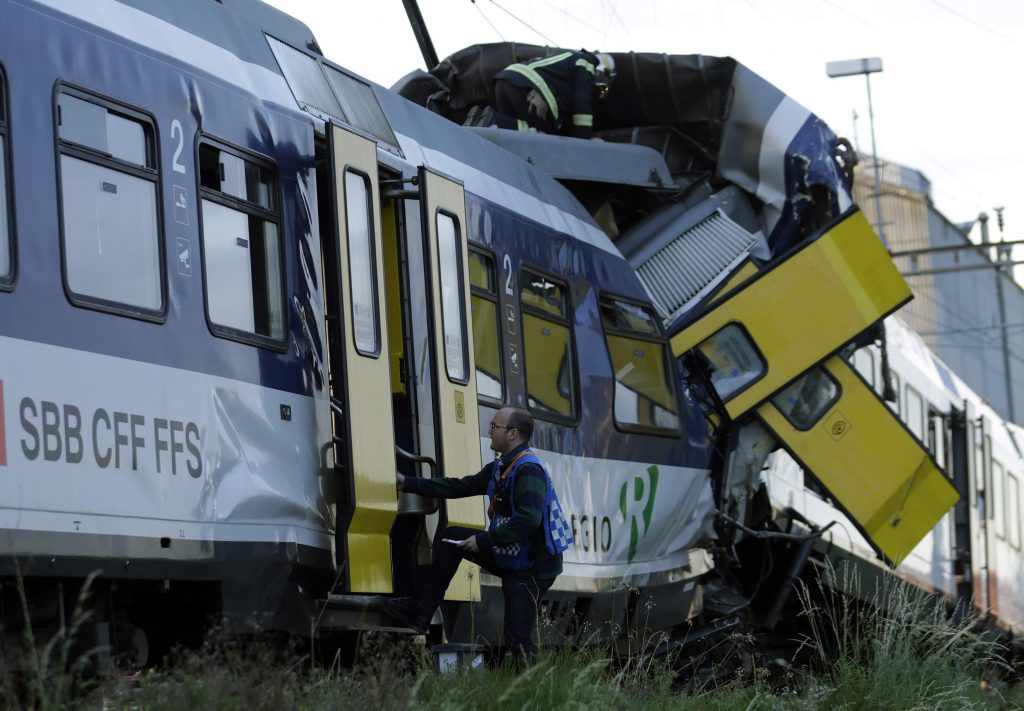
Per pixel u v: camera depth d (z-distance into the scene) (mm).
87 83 25125
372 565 30266
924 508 50000
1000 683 42781
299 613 28938
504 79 48938
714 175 51812
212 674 21766
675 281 49375
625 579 42031
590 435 41500
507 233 39125
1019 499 88312
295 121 30875
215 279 27641
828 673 36656
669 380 46875
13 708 19969
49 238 23734
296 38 34219
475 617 35250
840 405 49094
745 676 43094
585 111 49312
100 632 24531
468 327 34719
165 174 26688
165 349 25938
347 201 30906
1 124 23266
